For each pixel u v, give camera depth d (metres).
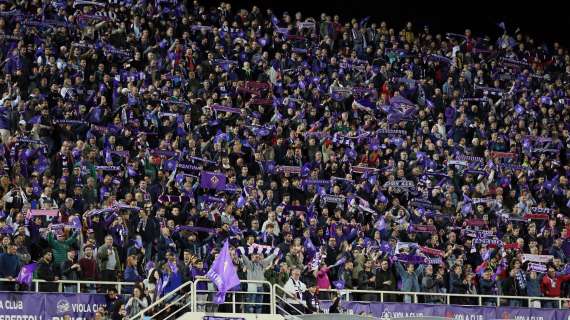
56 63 37.34
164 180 33.78
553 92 48.88
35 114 34.47
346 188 37.09
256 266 29.91
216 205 33.44
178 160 35.06
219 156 36.12
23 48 36.97
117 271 29.12
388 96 44.09
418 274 33.12
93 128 35.09
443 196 38.41
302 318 25.33
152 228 30.88
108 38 40.06
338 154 39.12
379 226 34.88
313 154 38.25
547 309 34.12
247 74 41.91
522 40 57.81
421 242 35.50
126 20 41.97
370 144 39.72
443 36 58.47
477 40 50.59
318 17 57.62
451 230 36.50
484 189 39.72
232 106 40.19
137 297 27.88
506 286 34.28
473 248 35.47
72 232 29.56
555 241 36.22
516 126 44.53
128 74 38.62
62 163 32.66
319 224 34.06
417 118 42.47
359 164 39.09
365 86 44.28
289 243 31.58
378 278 32.12
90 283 28.58
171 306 28.94
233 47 42.97
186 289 29.30
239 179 35.69
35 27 39.22
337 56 45.72
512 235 36.81
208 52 41.78
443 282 33.28
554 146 44.28
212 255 29.91
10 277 27.28
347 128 40.84
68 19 40.28
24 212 29.56
